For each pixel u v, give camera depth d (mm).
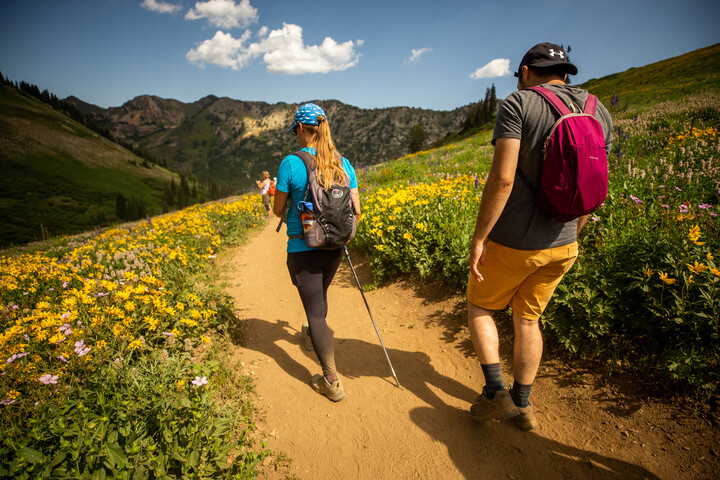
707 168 5316
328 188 2553
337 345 3744
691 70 42219
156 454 1927
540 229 1953
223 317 3924
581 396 2545
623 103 23141
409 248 4727
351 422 2641
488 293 2240
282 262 6867
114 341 2863
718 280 2293
